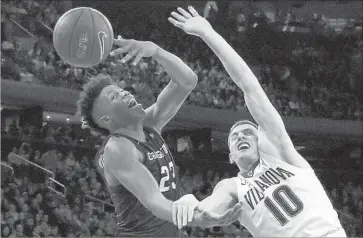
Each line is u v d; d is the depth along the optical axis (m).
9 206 13.04
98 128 4.21
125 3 21.62
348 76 21.20
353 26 22.72
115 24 21.36
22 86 16.56
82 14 4.22
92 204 14.63
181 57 20.84
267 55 21.59
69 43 4.18
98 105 4.09
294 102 20.52
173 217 3.60
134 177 3.78
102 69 17.81
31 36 17.27
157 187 3.77
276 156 4.11
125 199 4.04
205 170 17.70
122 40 4.19
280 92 20.73
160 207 3.67
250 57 21.62
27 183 13.98
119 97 4.04
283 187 4.06
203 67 20.77
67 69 17.44
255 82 4.18
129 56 4.22
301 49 21.72
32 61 16.97
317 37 22.08
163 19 22.09
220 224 3.58
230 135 4.40
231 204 4.20
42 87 16.84
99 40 4.21
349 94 20.97
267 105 4.16
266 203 4.06
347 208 17.75
